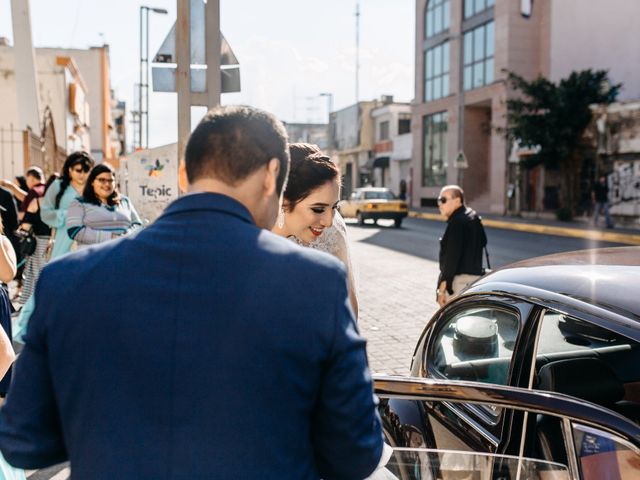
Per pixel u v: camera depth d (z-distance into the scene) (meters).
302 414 1.25
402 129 47.25
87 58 42.44
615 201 21.98
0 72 19.12
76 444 1.25
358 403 1.26
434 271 12.11
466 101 32.78
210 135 1.37
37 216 7.59
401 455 1.93
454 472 1.94
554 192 26.20
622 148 21.56
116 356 1.21
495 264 13.09
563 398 1.89
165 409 1.19
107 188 5.32
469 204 33.84
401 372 5.89
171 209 1.37
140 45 24.31
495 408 2.41
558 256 2.94
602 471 1.84
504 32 29.42
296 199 2.44
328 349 1.24
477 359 2.84
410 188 39.69
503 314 2.67
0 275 3.48
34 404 1.29
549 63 28.78
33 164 13.84
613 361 2.45
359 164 52.53
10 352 2.84
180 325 1.21
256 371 1.19
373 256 14.51
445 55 35.31
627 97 25.52
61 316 1.26
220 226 1.31
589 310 2.18
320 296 1.25
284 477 1.22
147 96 24.48
